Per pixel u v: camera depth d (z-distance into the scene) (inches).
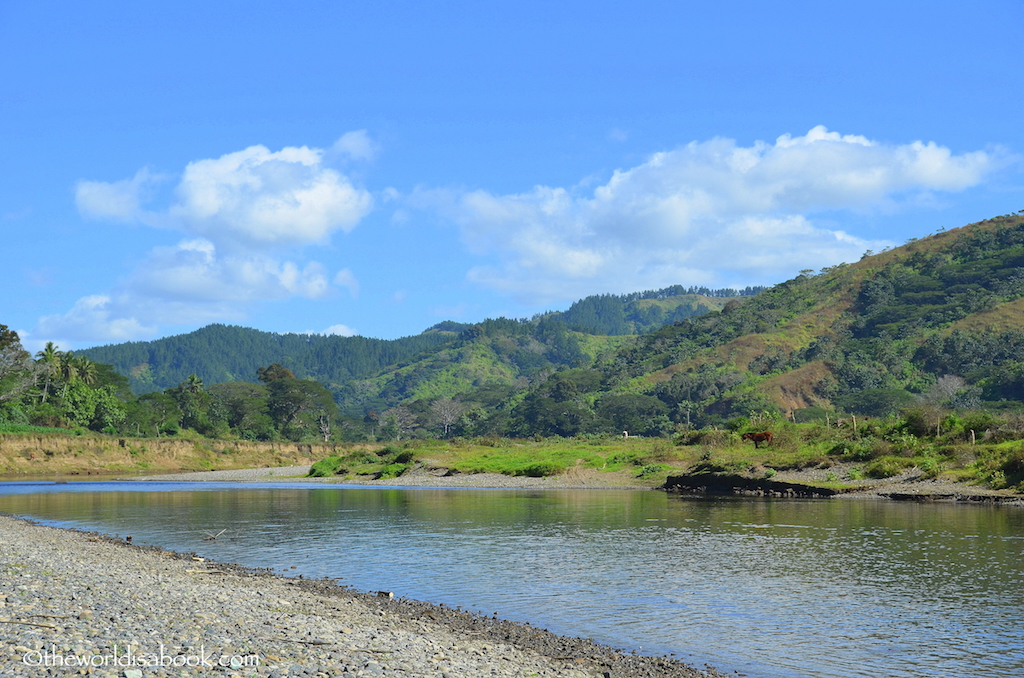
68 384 5876.0
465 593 919.7
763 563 1108.5
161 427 6481.3
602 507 2017.7
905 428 2615.7
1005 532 1366.9
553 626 762.8
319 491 2910.9
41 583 758.5
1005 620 775.1
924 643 695.7
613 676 579.2
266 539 1405.0
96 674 438.6
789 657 656.4
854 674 612.4
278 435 7632.9
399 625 712.4
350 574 1043.3
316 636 609.6
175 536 1453.0
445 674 528.4
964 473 2101.4
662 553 1210.0
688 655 663.8
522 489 2898.6
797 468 2541.8
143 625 587.2
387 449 4441.4
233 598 767.7
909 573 1015.6
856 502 2022.6
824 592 911.7
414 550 1262.3
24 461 4234.7
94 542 1293.1
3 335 5383.9
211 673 470.3
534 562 1136.8
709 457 2898.6
